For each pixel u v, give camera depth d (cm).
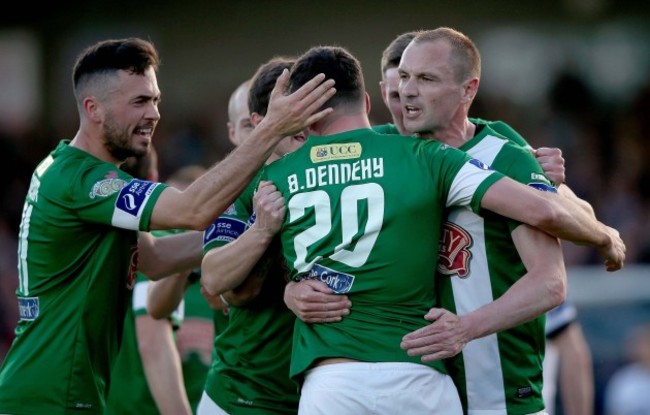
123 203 1722
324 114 1622
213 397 1938
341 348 1580
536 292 1560
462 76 1659
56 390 1752
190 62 6003
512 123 5881
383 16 5941
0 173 5622
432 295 1630
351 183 1595
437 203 1593
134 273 1864
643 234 4850
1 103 6072
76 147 1828
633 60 6050
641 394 3183
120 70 1797
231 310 1912
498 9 5997
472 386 1689
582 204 1755
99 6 6012
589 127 5856
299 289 1608
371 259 1577
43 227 1775
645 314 3331
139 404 2302
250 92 1905
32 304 1795
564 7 6044
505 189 1565
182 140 5806
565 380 2297
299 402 1780
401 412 1562
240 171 1655
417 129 1666
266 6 5959
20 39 6053
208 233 1794
